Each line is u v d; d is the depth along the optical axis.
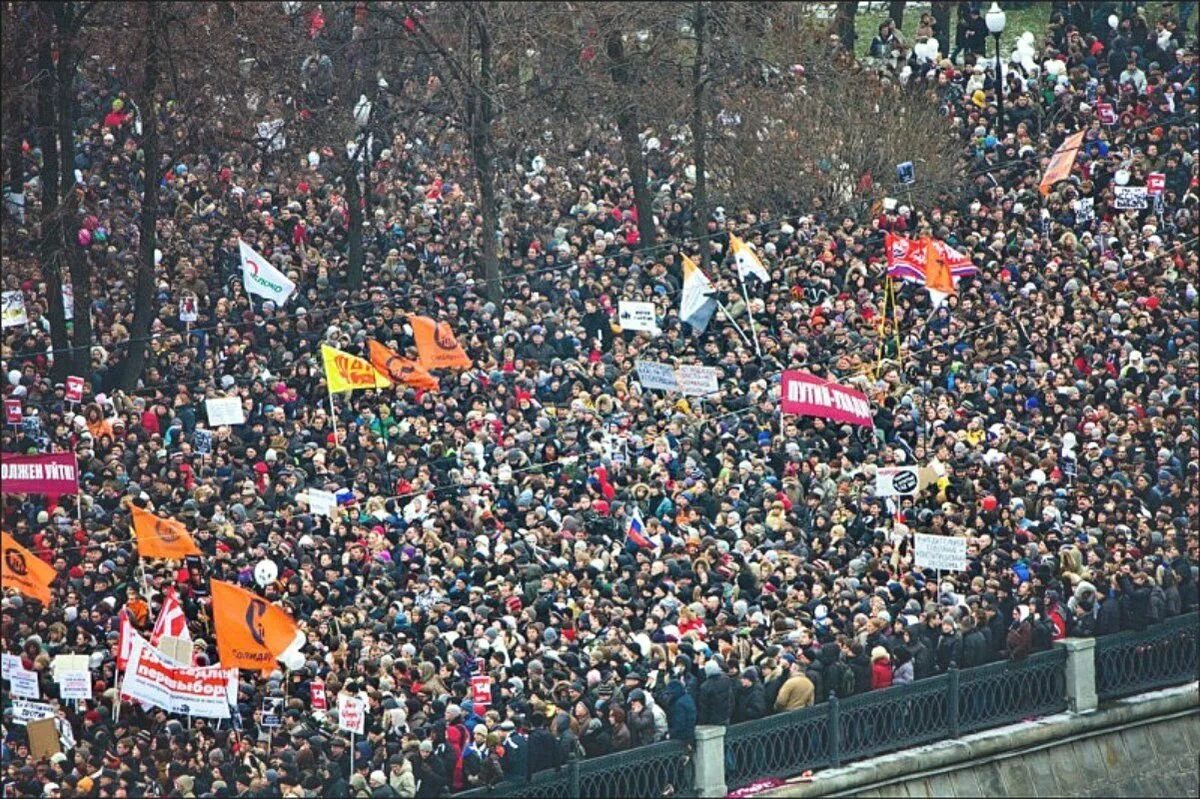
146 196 146.25
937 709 116.81
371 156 165.75
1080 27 183.88
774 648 112.56
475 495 125.94
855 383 137.50
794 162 164.12
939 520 124.38
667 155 170.50
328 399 136.50
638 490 125.81
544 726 107.25
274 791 105.50
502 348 142.38
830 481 128.12
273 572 117.31
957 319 146.12
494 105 159.50
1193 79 174.75
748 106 166.25
